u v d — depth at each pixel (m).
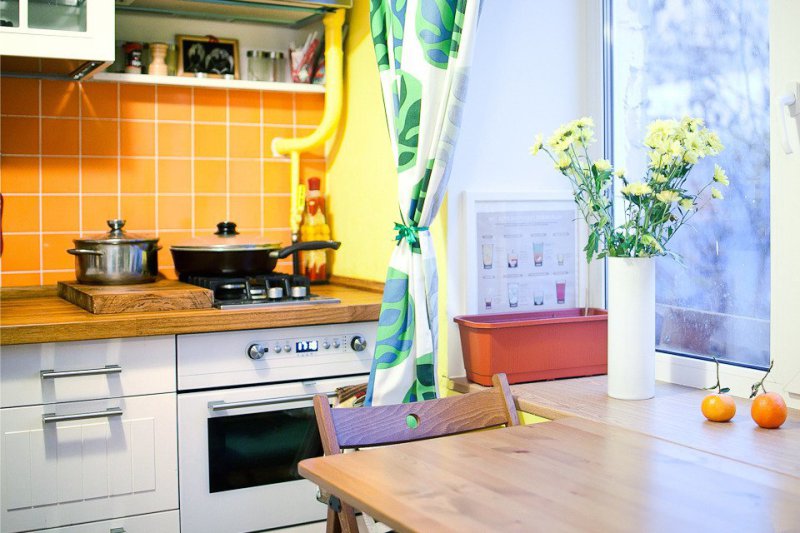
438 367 2.29
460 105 2.05
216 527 2.23
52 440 2.04
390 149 2.58
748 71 1.95
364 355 2.40
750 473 1.29
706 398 1.71
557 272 2.37
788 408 1.82
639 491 1.20
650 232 1.89
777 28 1.81
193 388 2.18
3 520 2.00
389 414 1.60
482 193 2.25
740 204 1.99
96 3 2.31
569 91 2.38
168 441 2.16
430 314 2.12
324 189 3.10
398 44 2.16
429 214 2.12
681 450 1.42
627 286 1.89
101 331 2.05
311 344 2.32
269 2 2.68
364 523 2.07
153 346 2.13
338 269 2.99
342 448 1.54
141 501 2.13
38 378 2.02
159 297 2.22
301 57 2.92
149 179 2.83
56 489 2.05
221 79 2.80
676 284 2.18
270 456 2.29
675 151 1.73
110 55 2.33
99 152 2.76
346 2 2.71
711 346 2.08
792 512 1.12
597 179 1.90
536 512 1.12
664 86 2.19
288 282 2.46
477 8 2.03
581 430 1.55
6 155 2.64
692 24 2.10
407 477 1.27
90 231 2.75
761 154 1.93
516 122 2.31
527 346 2.10
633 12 2.27
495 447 1.44
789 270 1.81
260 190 2.98
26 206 2.67
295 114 3.03
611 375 1.93
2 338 1.96
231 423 2.23
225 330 2.20
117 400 2.10
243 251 2.55
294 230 2.95
